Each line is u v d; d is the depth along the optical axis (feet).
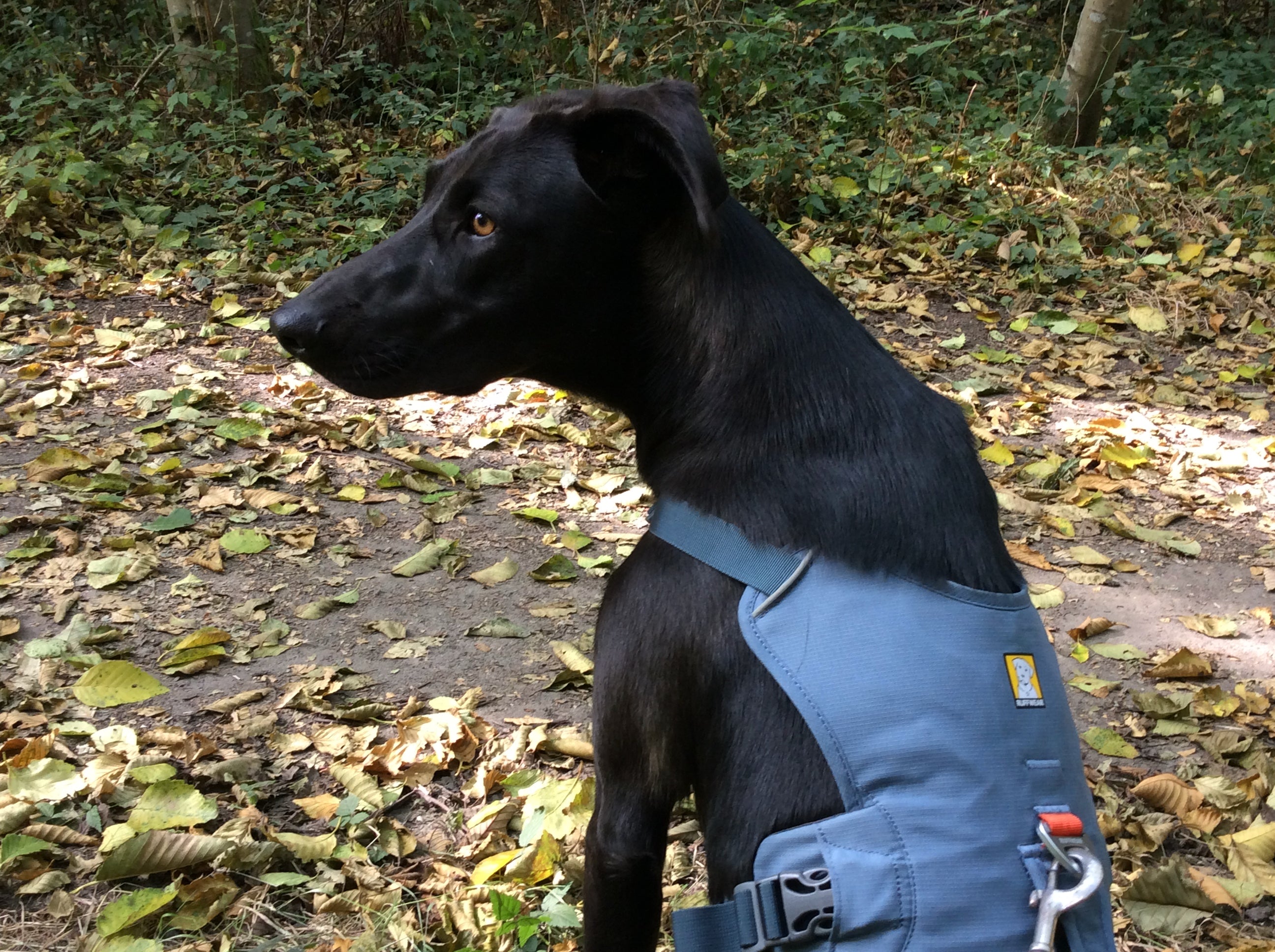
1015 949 4.07
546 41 28.60
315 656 10.69
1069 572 12.91
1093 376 18.02
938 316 20.36
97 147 23.91
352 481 14.01
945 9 39.19
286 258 20.43
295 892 7.90
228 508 13.14
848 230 22.93
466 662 10.77
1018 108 30.53
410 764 9.15
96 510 12.85
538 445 15.30
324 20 29.84
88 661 10.18
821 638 4.60
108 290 19.19
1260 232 24.43
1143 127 31.71
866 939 4.12
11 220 20.39
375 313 5.90
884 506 4.92
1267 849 8.68
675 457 5.44
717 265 5.45
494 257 5.70
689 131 5.23
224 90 26.35
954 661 4.51
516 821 8.84
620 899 5.44
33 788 8.53
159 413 15.33
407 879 8.17
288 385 16.21
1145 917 8.06
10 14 31.01
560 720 10.00
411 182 22.99
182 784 8.54
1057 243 22.98
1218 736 10.12
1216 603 12.47
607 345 5.84
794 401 5.21
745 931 4.41
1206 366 18.90
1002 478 14.93
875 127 27.12
